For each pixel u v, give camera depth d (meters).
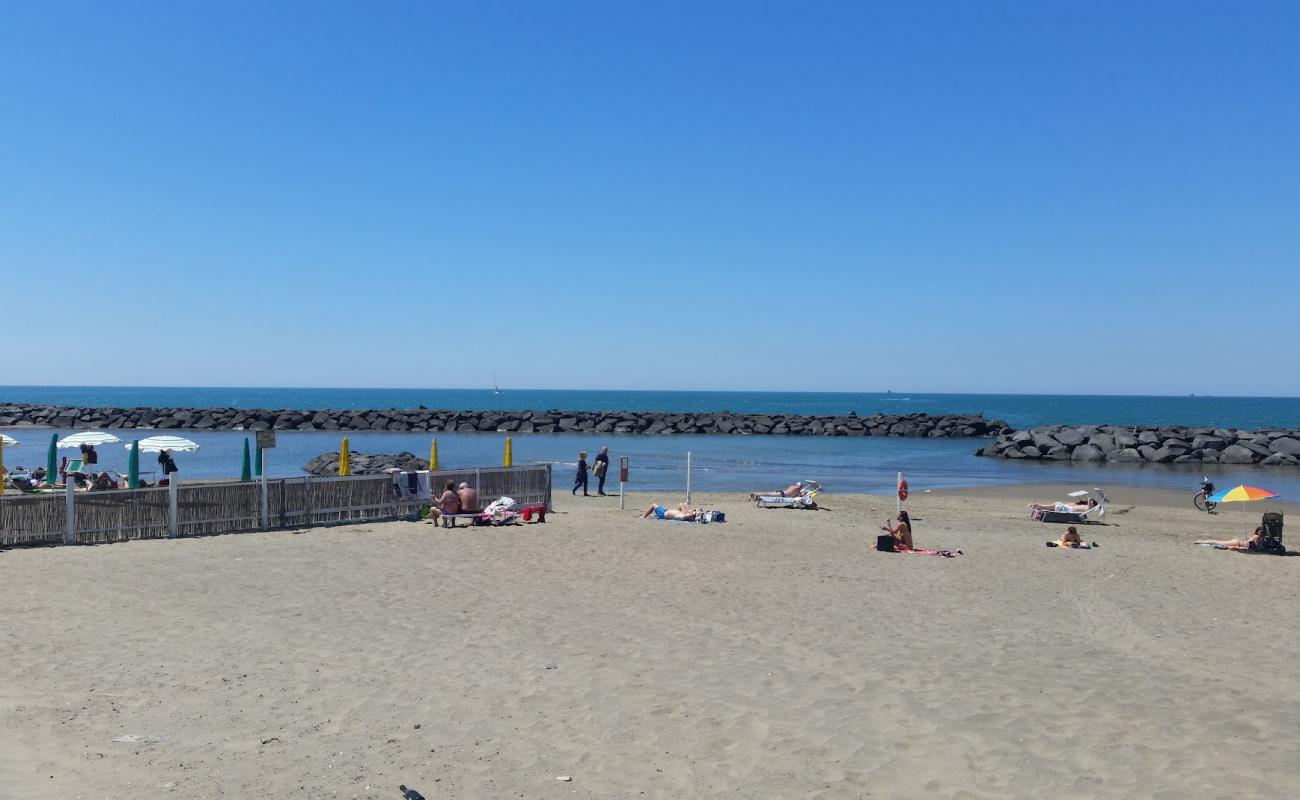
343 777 6.12
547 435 76.38
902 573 14.52
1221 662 9.33
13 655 8.84
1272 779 6.17
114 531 16.72
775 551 16.59
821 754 6.63
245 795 5.80
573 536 18.08
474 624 10.51
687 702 7.75
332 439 67.12
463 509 19.84
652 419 83.75
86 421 82.81
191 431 78.38
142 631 9.91
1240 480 39.69
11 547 15.66
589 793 5.94
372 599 11.82
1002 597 12.71
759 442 68.00
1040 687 8.27
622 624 10.60
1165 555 17.08
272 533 18.06
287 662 8.83
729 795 5.93
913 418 83.25
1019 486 35.22
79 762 6.29
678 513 21.17
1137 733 7.08
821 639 10.03
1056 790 6.01
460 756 6.54
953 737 6.97
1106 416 128.88
